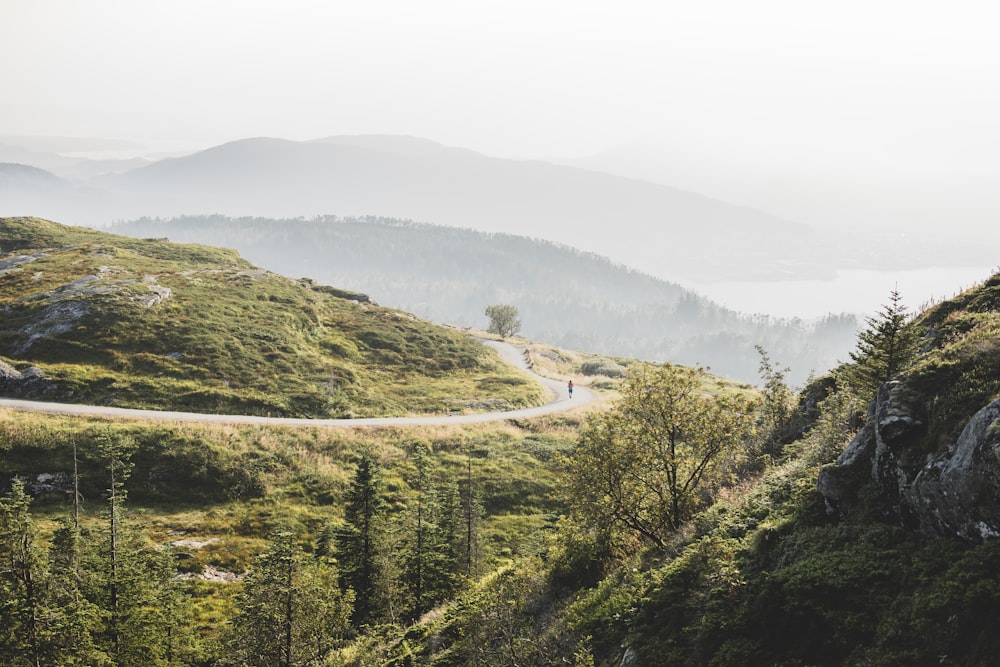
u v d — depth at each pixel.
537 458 53.47
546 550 21.75
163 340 65.19
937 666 8.28
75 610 19.34
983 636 8.12
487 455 53.00
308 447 49.25
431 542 31.67
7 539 18.69
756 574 12.15
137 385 55.69
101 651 19.67
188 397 55.78
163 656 22.61
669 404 18.09
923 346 18.47
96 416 47.16
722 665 10.48
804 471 15.70
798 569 11.09
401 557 31.39
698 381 18.20
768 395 23.88
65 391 52.72
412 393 71.31
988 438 9.38
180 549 35.72
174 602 24.66
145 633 21.77
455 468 50.06
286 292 92.25
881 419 12.12
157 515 38.97
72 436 42.19
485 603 16.56
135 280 78.06
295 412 58.28
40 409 48.16
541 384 86.19
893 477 11.52
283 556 21.30
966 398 10.97
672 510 17.88
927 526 10.41
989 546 9.02
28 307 67.25
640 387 18.48
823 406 20.14
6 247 95.06
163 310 71.69
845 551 11.01
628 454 17.84
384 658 21.31
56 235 104.38
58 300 68.50
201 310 74.50
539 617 17.22
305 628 20.92
